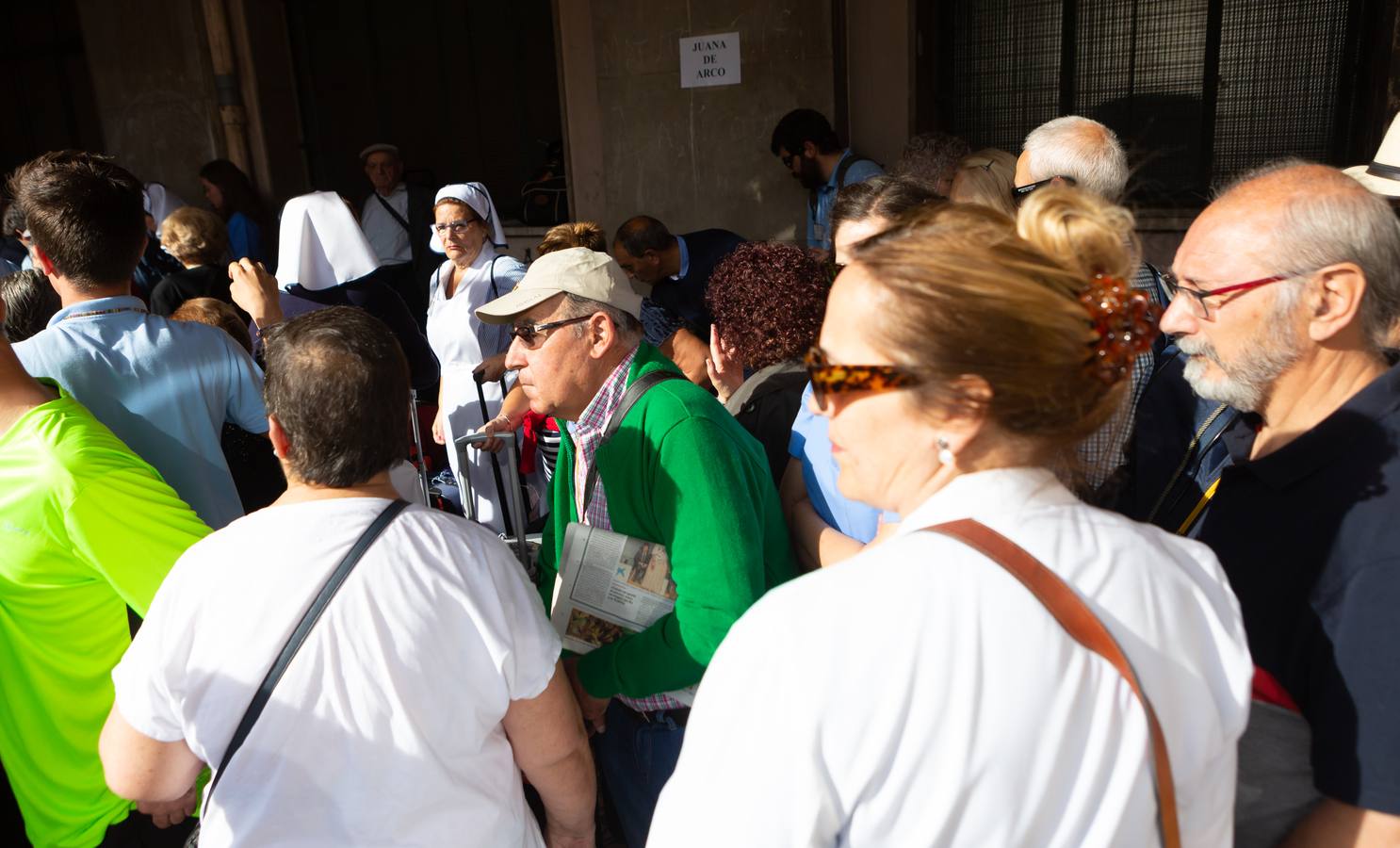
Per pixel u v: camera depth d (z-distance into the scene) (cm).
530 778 159
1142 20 524
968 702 82
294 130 768
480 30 723
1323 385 127
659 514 170
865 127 561
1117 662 84
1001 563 86
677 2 573
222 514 232
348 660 134
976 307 86
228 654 134
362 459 142
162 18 730
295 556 136
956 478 93
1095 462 115
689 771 91
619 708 198
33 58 827
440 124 754
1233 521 129
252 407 242
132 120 762
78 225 214
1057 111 552
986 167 293
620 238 439
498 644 142
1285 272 124
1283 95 508
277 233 757
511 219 721
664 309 346
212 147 745
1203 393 136
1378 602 109
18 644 183
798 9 551
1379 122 478
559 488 200
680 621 166
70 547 180
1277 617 119
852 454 95
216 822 136
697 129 591
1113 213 96
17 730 190
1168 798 86
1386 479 113
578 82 609
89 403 213
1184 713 88
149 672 137
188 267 443
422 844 139
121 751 141
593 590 179
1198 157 531
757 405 212
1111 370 90
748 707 87
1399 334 128
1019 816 82
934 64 562
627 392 179
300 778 134
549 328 179
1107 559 89
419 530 142
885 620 84
